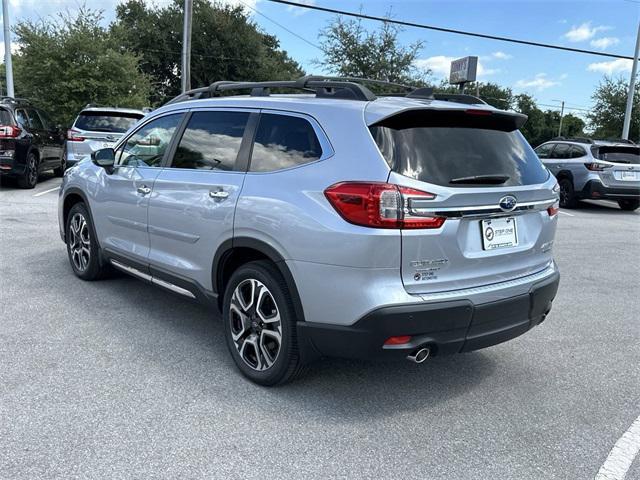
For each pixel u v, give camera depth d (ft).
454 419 10.98
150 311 16.22
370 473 9.12
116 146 16.69
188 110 14.47
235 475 8.87
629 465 9.64
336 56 94.22
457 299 10.30
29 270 19.75
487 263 10.89
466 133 11.16
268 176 11.52
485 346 11.09
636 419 11.24
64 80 67.26
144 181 14.89
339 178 10.21
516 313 11.32
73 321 15.14
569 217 41.83
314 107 11.34
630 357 14.47
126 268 16.31
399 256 9.81
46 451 9.23
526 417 11.18
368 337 9.93
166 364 12.76
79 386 11.50
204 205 12.73
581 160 45.62
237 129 12.82
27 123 40.83
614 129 107.86
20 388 11.28
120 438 9.71
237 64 144.77
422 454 9.72
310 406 11.19
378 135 10.24
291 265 10.72
